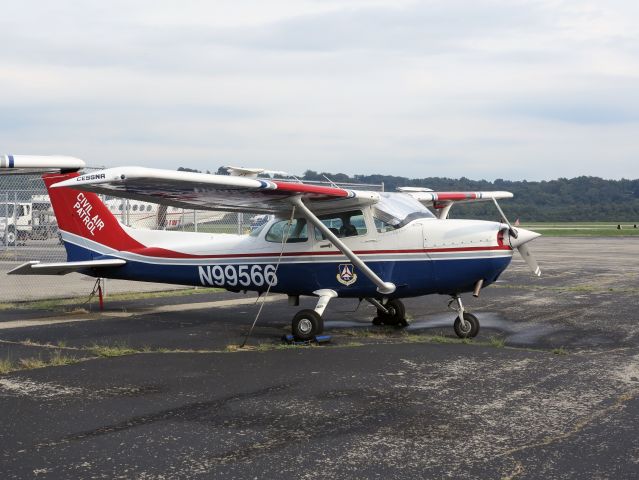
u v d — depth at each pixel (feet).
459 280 28.48
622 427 16.31
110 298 43.91
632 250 98.43
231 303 41.93
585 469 13.62
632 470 13.57
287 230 31.01
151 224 61.87
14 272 34.47
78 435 15.85
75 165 22.61
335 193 27.94
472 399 18.86
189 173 23.66
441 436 15.71
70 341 28.50
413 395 19.34
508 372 22.20
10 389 20.21
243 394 19.58
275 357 25.07
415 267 28.96
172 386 20.57
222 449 14.87
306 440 15.47
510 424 16.58
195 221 53.36
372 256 29.50
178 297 44.91
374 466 13.84
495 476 13.30
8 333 30.50
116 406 18.33
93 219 35.96
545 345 27.22
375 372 22.33
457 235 28.30
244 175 29.58
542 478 13.19
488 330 31.14
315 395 19.44
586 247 106.83
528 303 41.34
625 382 20.75
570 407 18.03
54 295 44.98
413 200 31.55
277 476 13.32
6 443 15.29
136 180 22.58
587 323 33.24
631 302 41.63
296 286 31.22
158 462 14.08
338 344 27.81
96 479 13.17
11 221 63.41
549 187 425.69
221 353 25.95
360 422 16.81
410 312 37.65
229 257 32.73
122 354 25.66
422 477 13.26
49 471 13.58
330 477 13.26
